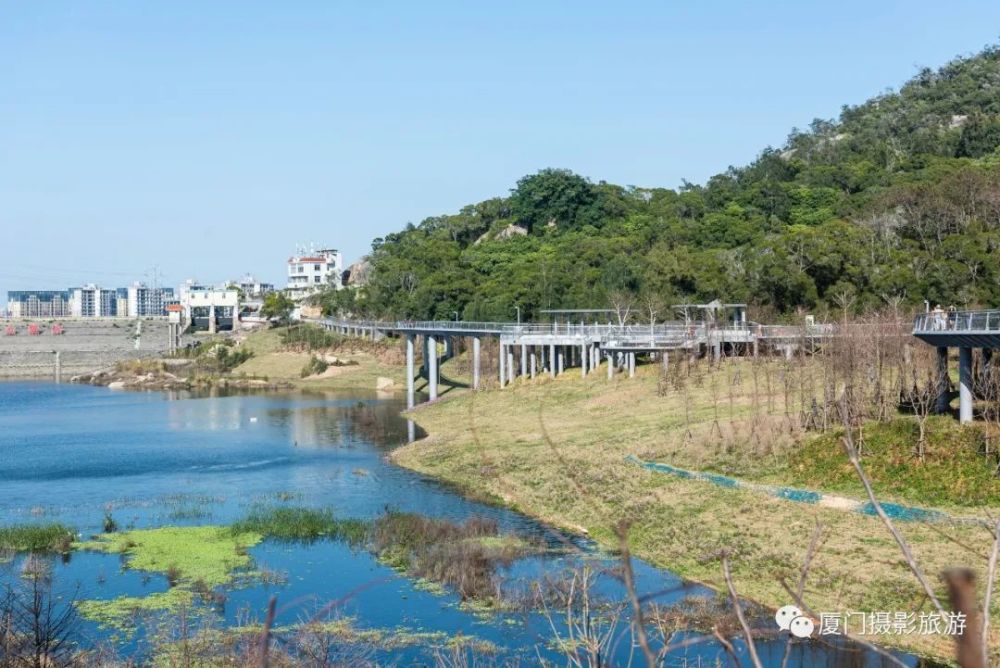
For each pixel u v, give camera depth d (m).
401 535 59.34
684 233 179.62
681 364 104.25
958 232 138.12
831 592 45.91
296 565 54.91
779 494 59.94
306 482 81.31
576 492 68.50
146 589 50.09
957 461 56.84
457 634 42.62
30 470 89.88
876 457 60.50
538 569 52.12
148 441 109.69
